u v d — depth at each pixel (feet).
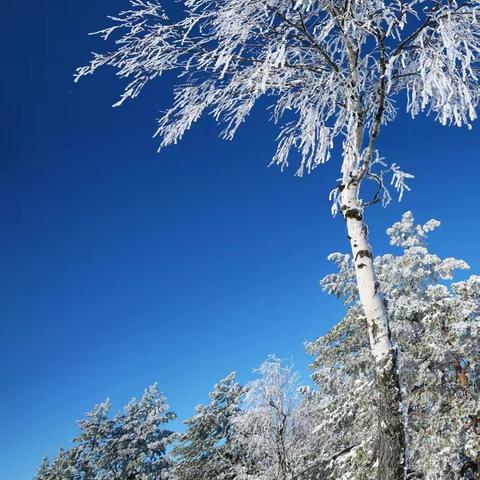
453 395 42.50
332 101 17.98
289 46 17.52
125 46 18.99
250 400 41.73
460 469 39.47
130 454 99.09
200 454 75.36
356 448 41.52
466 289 44.14
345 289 55.52
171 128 20.88
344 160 18.07
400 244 55.83
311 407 46.09
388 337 16.34
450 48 14.57
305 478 45.27
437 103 18.10
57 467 113.70
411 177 19.07
